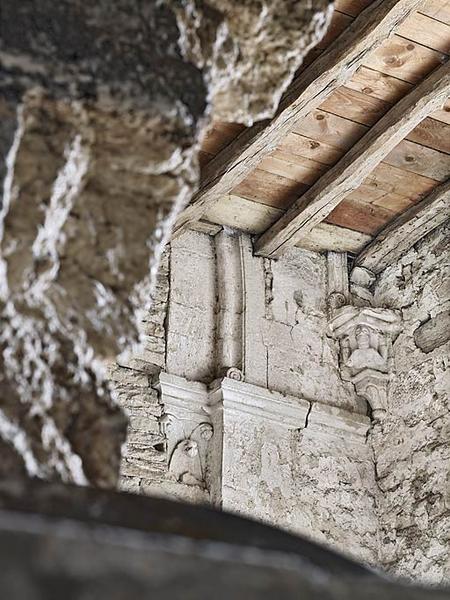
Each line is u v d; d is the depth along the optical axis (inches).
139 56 42.1
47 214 40.2
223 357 215.9
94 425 41.1
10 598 18.5
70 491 28.7
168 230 46.4
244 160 194.9
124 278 44.0
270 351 220.5
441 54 186.2
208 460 207.2
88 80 40.3
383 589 22.1
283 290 228.7
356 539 212.1
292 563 21.7
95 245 43.5
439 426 211.8
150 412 205.8
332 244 236.4
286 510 207.6
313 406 218.4
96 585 19.1
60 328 41.4
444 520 203.9
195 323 218.8
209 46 48.5
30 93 39.0
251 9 49.6
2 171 37.3
